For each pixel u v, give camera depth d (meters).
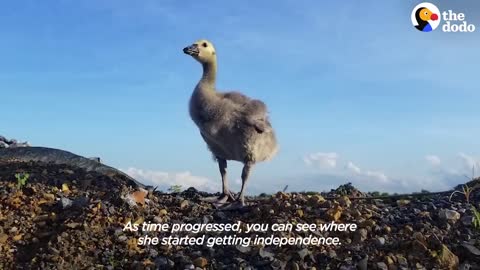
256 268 1.03
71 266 1.06
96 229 1.17
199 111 1.38
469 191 1.40
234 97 1.41
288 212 1.25
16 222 1.22
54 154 1.72
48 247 1.10
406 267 1.01
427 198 1.44
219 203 1.40
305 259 1.05
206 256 1.09
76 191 1.40
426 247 1.05
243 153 1.37
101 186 1.46
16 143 2.14
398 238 1.11
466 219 1.18
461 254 1.05
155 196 1.44
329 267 1.03
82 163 1.68
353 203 1.35
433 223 1.18
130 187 1.45
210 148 1.45
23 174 1.48
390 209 1.31
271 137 1.43
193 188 1.57
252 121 1.35
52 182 1.46
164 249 1.12
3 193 1.34
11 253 1.12
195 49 1.42
